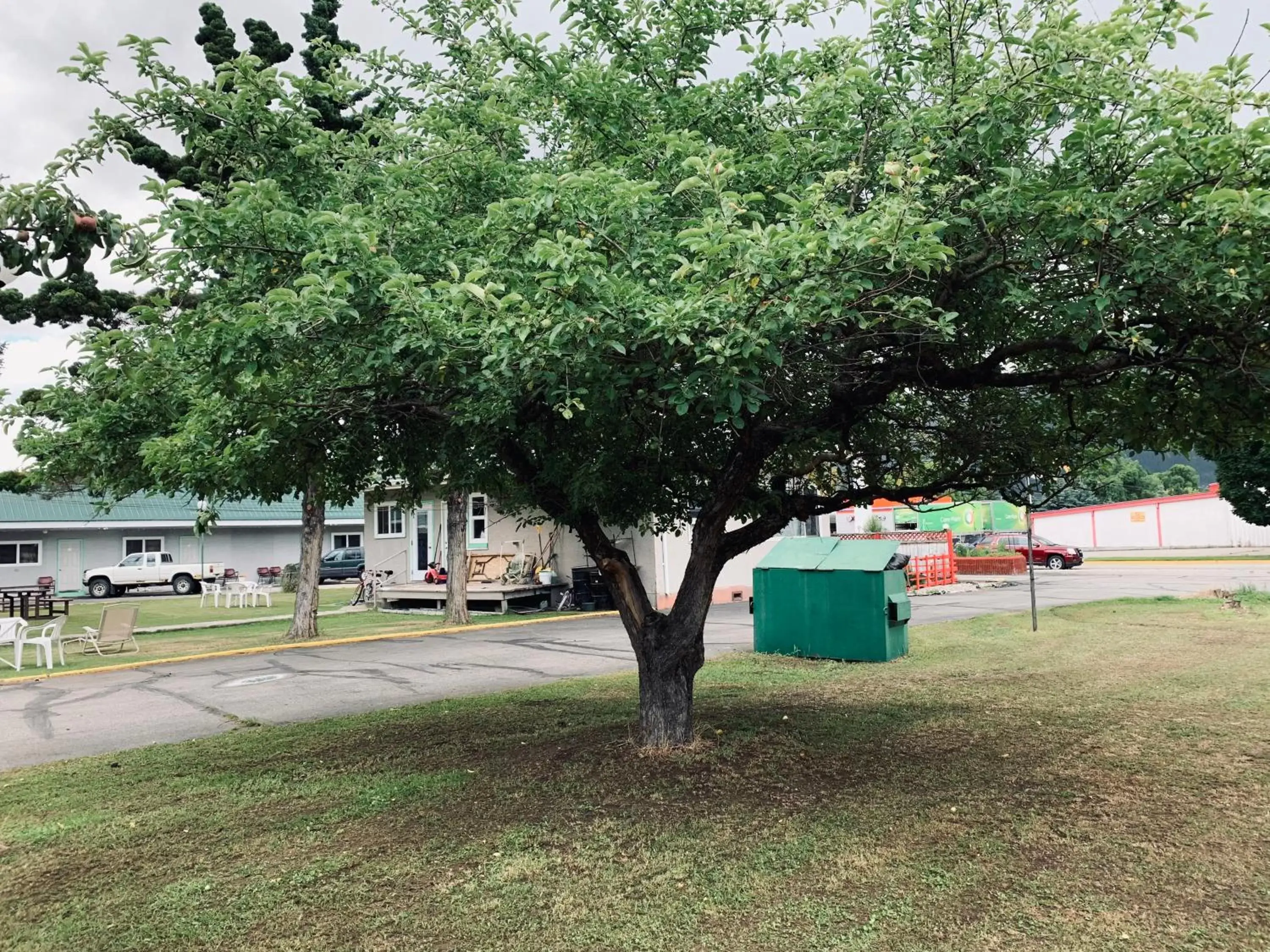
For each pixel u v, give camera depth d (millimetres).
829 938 3508
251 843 4809
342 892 4082
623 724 7059
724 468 6039
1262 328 4152
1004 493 6328
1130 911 3682
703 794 5262
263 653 14570
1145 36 4145
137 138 13625
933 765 5852
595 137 5582
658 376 4027
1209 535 47469
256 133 4926
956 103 4551
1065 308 4164
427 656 13359
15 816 5520
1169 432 5523
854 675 9664
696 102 5371
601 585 20000
